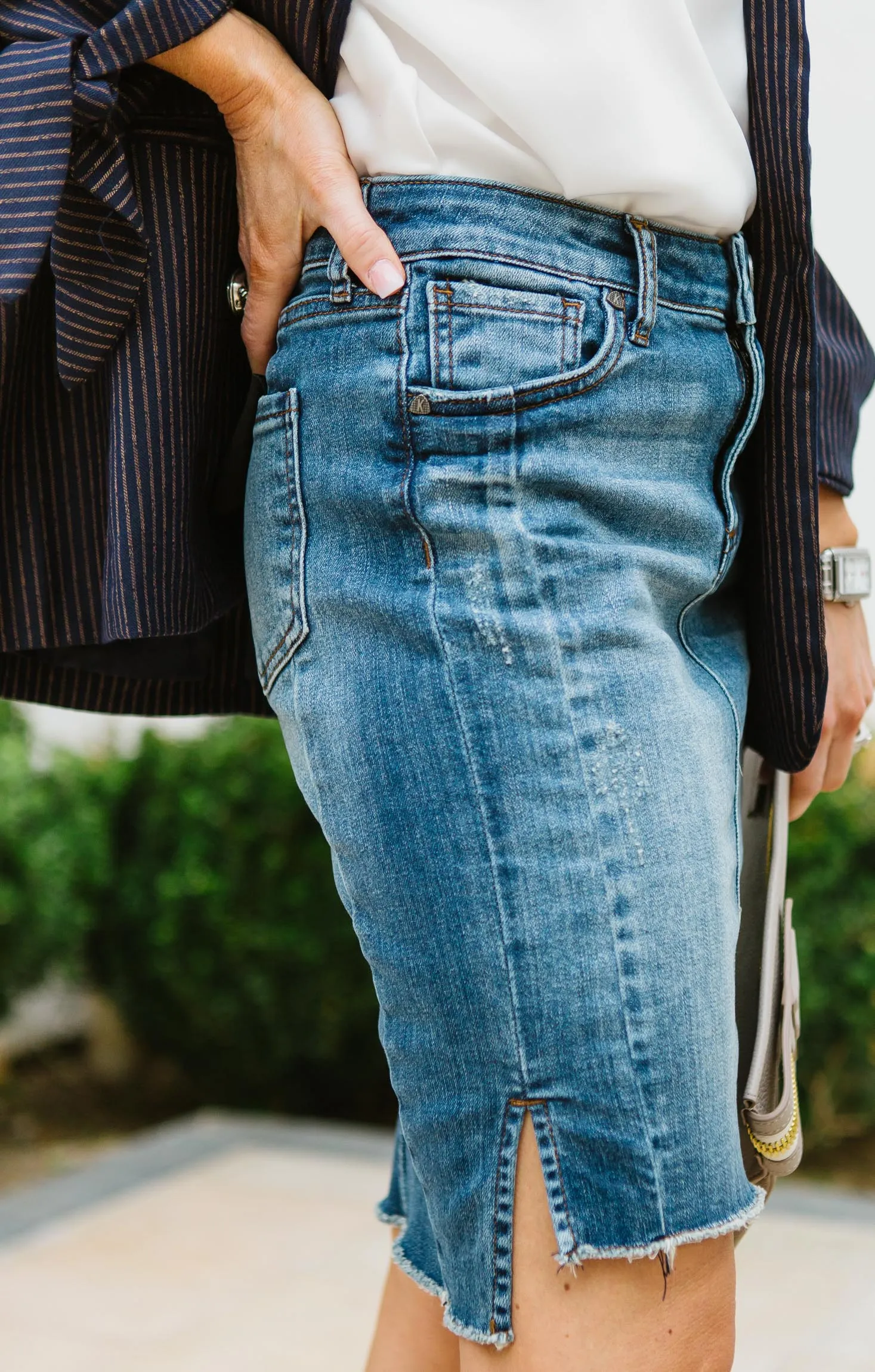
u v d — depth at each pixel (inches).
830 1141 155.3
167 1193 127.9
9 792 161.0
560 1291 33.0
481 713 33.7
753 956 43.3
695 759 35.0
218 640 47.7
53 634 42.8
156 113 40.1
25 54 37.6
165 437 39.3
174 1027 173.6
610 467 35.4
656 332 36.1
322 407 36.2
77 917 165.6
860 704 45.3
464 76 35.9
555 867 33.2
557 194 35.9
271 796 164.7
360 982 163.6
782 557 39.9
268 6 38.2
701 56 36.6
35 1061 192.9
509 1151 33.4
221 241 40.8
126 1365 92.4
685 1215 32.9
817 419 43.8
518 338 34.7
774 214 38.2
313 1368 91.7
